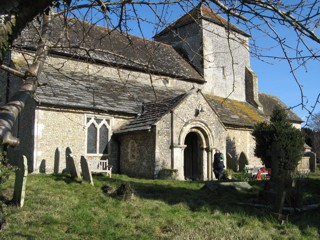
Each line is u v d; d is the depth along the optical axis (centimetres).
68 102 1620
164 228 772
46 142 1569
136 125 1717
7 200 846
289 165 1638
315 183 1406
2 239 618
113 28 454
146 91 2122
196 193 1157
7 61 1689
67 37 454
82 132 1680
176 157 1648
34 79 383
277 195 917
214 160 1728
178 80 2458
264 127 1791
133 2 393
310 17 314
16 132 1695
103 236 696
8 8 262
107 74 2069
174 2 392
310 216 912
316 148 3325
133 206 905
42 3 279
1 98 1689
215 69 2725
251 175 1838
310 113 346
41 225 714
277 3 330
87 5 411
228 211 924
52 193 960
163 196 1072
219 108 2427
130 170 1712
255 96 2977
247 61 3034
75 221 752
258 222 842
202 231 750
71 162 1188
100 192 1030
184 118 1705
